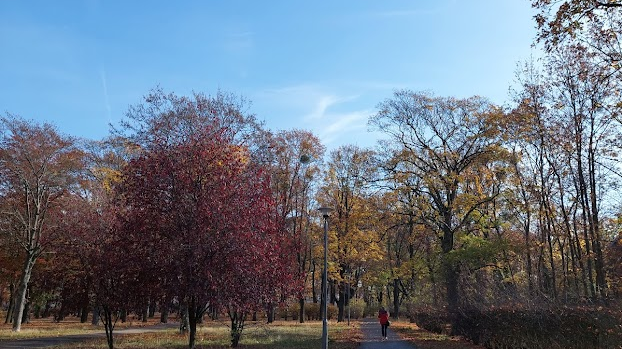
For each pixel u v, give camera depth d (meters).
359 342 21.52
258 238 13.60
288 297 17.48
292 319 48.41
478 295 20.39
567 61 21.42
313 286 52.84
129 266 13.22
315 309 49.19
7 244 32.94
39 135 30.91
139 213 13.56
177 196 13.36
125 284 13.77
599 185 22.25
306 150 39.53
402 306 56.19
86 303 15.14
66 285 15.44
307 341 21.27
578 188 23.17
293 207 40.03
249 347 18.98
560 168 23.72
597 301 13.71
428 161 29.33
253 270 13.13
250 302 13.32
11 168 30.03
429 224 29.69
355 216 32.03
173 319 52.16
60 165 31.44
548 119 23.22
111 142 33.03
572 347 11.80
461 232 27.64
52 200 31.80
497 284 20.27
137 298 13.48
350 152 41.72
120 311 14.60
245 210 13.67
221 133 16.05
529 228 27.50
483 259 23.67
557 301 14.05
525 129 23.88
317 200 41.59
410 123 29.62
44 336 25.72
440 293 29.27
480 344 19.42
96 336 25.81
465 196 26.69
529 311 14.12
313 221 41.66
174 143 15.24
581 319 11.56
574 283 22.12
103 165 33.19
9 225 31.38
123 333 27.95
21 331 28.23
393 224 30.69
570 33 11.32
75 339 23.81
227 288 12.69
